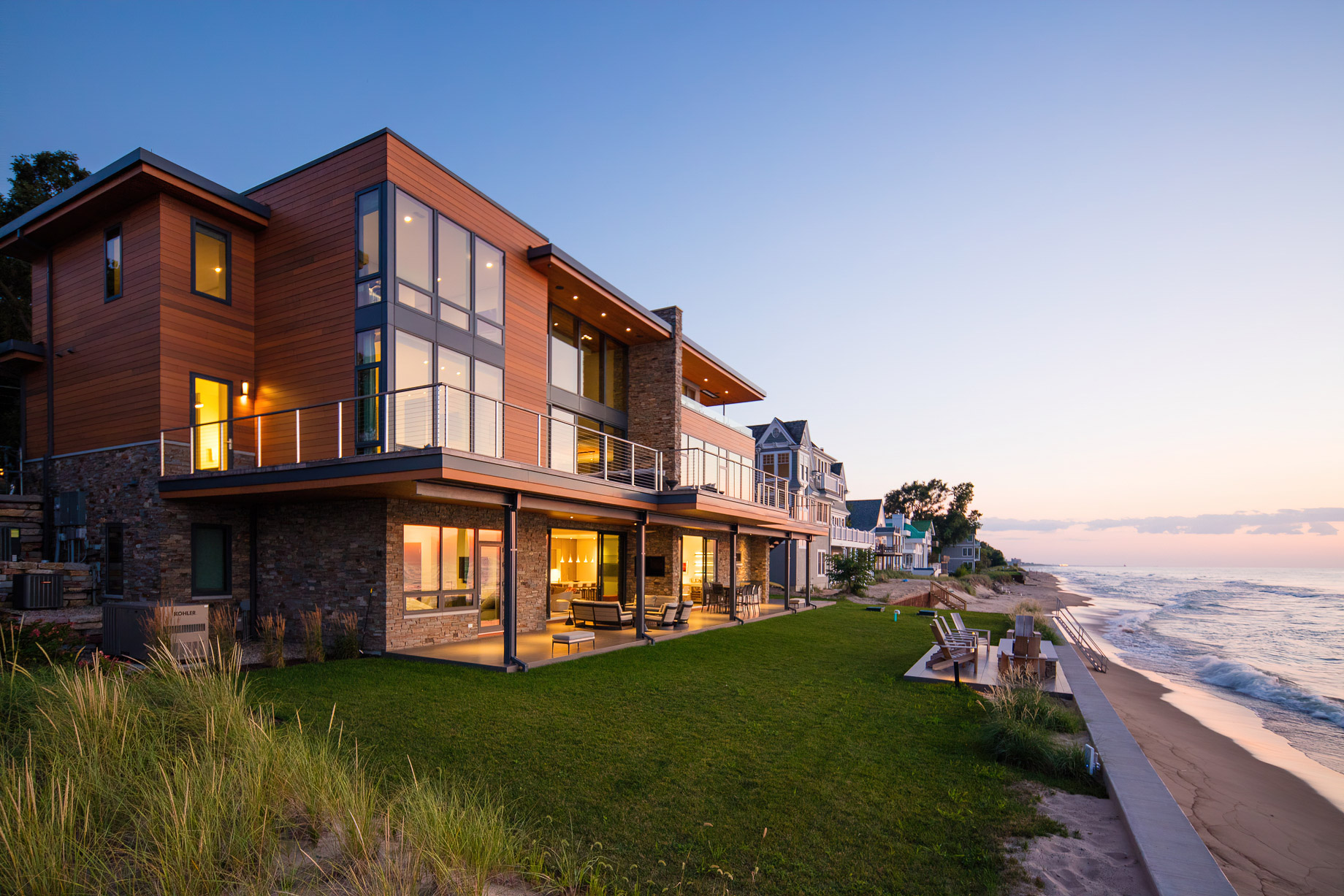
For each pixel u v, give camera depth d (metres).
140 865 3.40
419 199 12.20
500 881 3.84
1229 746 10.97
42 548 13.66
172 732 4.96
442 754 6.11
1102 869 4.35
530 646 12.45
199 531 12.22
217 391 12.63
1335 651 24.11
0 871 3.17
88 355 13.22
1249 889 5.50
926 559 78.00
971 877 4.22
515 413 14.24
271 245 13.12
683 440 20.66
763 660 11.94
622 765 6.02
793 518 23.34
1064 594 62.75
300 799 4.26
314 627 10.37
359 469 9.55
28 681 5.53
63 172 23.69
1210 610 44.25
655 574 19.72
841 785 5.74
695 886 3.99
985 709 8.48
